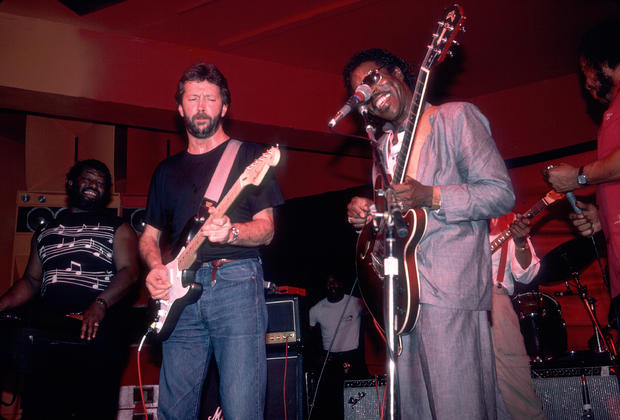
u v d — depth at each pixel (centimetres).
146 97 456
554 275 513
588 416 363
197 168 244
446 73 548
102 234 342
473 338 188
